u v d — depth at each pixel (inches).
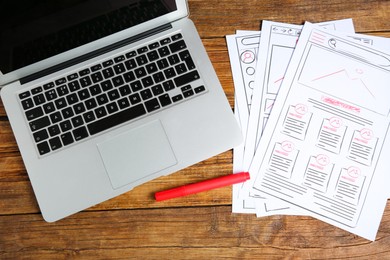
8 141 21.1
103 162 20.1
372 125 21.0
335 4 22.7
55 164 20.0
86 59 21.3
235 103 21.5
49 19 18.8
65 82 20.9
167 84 20.9
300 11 22.7
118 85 20.9
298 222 20.0
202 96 20.8
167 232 20.1
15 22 18.2
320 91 21.5
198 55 21.3
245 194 20.3
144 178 20.0
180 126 20.5
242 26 22.5
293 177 20.4
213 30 22.5
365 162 20.5
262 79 21.7
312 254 19.7
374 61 21.9
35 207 20.4
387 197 20.1
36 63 20.7
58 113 20.6
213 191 20.4
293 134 21.0
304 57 21.9
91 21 19.8
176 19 21.7
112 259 19.9
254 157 20.7
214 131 20.4
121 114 20.6
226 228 20.0
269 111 21.4
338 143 20.8
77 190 19.8
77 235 20.1
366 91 21.4
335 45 22.1
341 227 19.8
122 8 19.9
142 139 20.3
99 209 20.3
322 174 20.4
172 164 20.1
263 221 20.1
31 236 20.1
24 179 20.7
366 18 22.5
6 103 20.7
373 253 19.6
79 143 20.2
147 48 21.4
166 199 20.3
